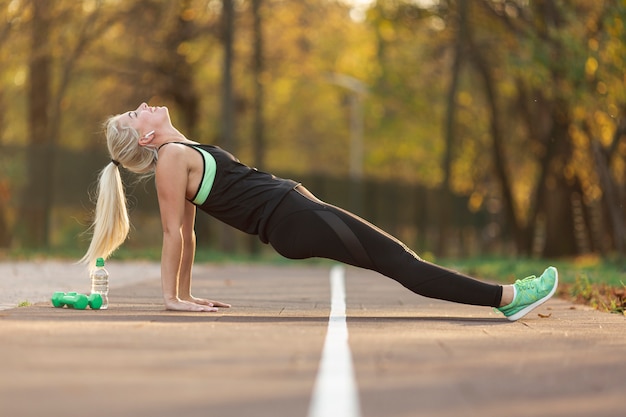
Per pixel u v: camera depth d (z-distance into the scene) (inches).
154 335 268.7
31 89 1358.3
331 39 1953.7
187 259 374.3
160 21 1381.6
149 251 1099.9
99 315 327.9
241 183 354.6
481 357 238.2
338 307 404.5
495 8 1316.4
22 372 203.9
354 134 1990.7
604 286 507.2
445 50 1558.8
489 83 1483.8
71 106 1492.4
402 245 348.5
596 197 1397.6
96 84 1471.5
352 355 236.5
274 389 189.5
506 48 1363.2
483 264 994.1
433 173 2011.6
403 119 1903.3
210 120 1674.5
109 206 367.6
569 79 960.9
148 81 1435.8
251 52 1510.8
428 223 1749.5
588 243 1430.9
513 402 181.3
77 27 1334.9
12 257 997.2
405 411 170.7
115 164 368.5
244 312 362.6
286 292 526.9
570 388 197.8
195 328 289.9
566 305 443.5
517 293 344.5
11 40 1289.4
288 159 2497.5
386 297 489.7
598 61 895.1
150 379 197.9
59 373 203.3
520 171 1791.3
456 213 1782.7
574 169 1375.5
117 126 365.1
